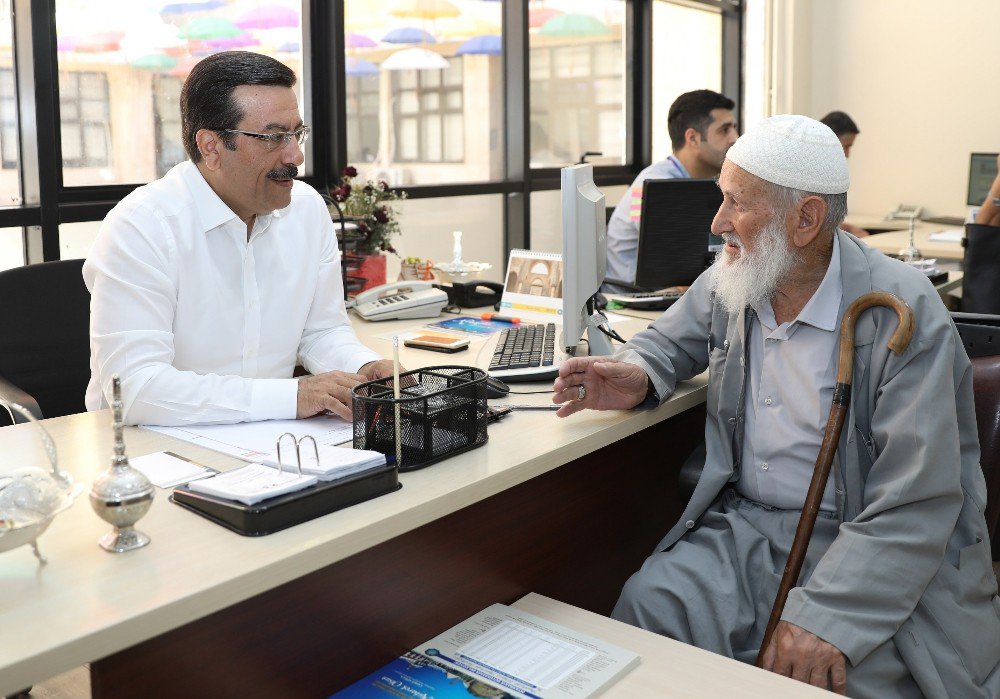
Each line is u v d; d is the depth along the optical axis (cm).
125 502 113
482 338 235
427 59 429
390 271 420
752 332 177
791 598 150
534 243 493
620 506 198
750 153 165
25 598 103
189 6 334
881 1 595
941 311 159
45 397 230
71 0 302
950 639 152
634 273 327
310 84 381
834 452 160
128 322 173
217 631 123
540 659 132
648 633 140
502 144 472
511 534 167
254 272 193
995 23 561
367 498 130
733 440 180
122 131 322
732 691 124
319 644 136
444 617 155
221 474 135
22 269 227
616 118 545
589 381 171
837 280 166
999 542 184
